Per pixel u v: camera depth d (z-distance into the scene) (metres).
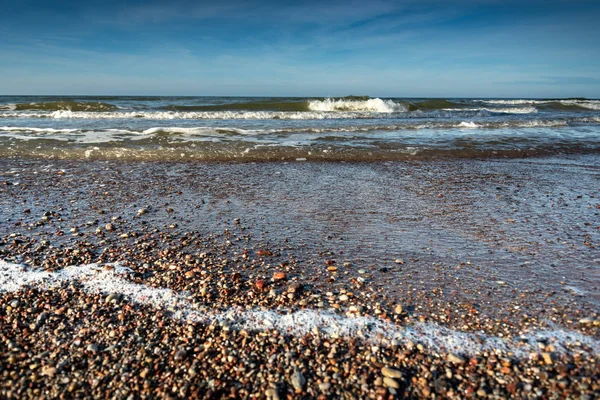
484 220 5.33
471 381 2.43
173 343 2.75
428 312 3.17
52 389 2.32
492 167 8.62
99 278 3.62
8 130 11.52
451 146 10.62
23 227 4.81
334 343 2.79
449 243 4.56
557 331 2.91
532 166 8.74
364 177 7.66
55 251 4.17
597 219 5.39
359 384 2.41
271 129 12.90
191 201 6.03
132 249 4.28
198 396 2.30
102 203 5.84
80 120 15.12
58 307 3.14
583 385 2.37
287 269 3.90
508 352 2.69
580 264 4.03
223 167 8.31
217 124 14.38
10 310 3.07
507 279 3.71
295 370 2.52
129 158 8.84
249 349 2.71
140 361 2.57
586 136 12.63
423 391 2.36
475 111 23.53
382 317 3.10
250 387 2.38
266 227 5.02
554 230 4.96
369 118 18.47
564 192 6.71
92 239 4.52
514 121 16.52
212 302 3.28
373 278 3.73
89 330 2.86
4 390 2.30
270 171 8.04
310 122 15.60
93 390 2.33
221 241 4.56
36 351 2.63
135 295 3.35
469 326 2.99
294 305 3.26
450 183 7.26
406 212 5.64
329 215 5.49
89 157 8.83
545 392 2.33
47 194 6.18
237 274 3.73
